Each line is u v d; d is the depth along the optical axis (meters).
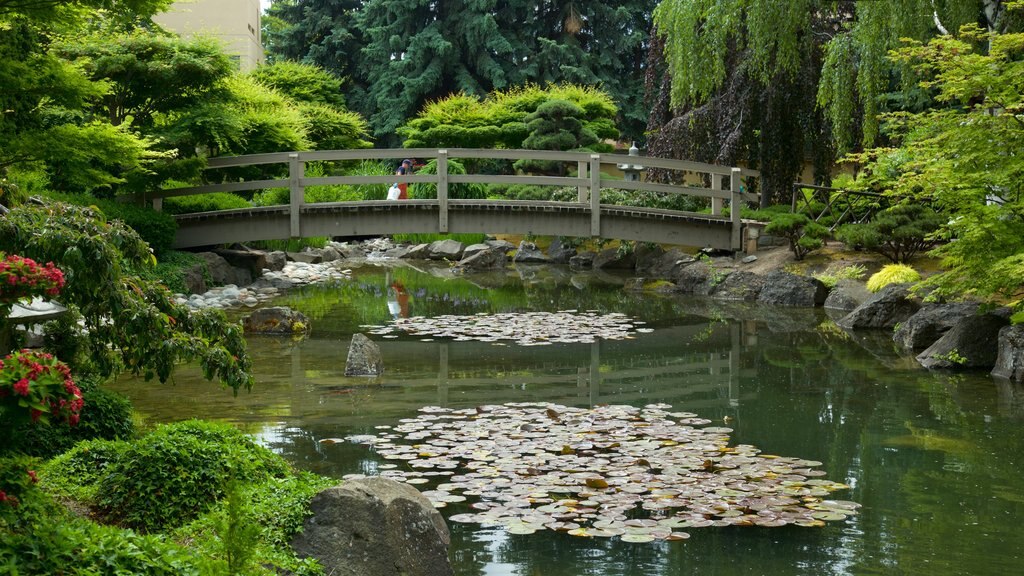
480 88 37.34
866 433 7.16
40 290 3.18
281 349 10.93
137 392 8.42
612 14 37.12
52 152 10.77
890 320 12.55
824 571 4.50
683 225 17.38
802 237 16.09
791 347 11.20
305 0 40.59
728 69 19.02
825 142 17.95
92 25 15.55
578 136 25.14
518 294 16.59
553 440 6.77
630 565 4.55
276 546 4.02
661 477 5.84
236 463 4.72
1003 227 9.20
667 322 13.26
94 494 4.47
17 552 3.02
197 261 16.05
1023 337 9.30
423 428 7.18
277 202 23.30
